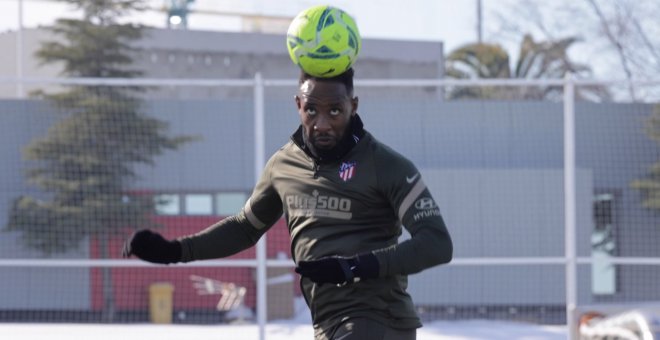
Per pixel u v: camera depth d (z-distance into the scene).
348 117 11.32
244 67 76.75
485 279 44.78
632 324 18.94
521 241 44.66
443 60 78.44
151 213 39.69
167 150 45.16
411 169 11.23
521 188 44.88
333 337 11.56
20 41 73.12
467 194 44.69
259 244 30.73
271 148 45.19
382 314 11.49
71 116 38.19
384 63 77.62
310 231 11.57
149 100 45.53
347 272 10.12
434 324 41.19
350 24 11.30
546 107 47.84
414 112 45.22
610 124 42.00
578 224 42.53
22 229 39.16
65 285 40.50
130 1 62.34
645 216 41.59
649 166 41.34
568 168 30.22
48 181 38.19
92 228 38.81
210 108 47.25
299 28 11.20
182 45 75.69
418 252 10.51
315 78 11.23
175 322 43.28
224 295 43.03
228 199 47.25
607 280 42.81
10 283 40.62
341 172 11.41
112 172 38.69
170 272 43.84
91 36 60.16
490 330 39.28
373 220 11.40
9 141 42.78
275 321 41.53
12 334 36.56
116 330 37.72
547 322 42.19
